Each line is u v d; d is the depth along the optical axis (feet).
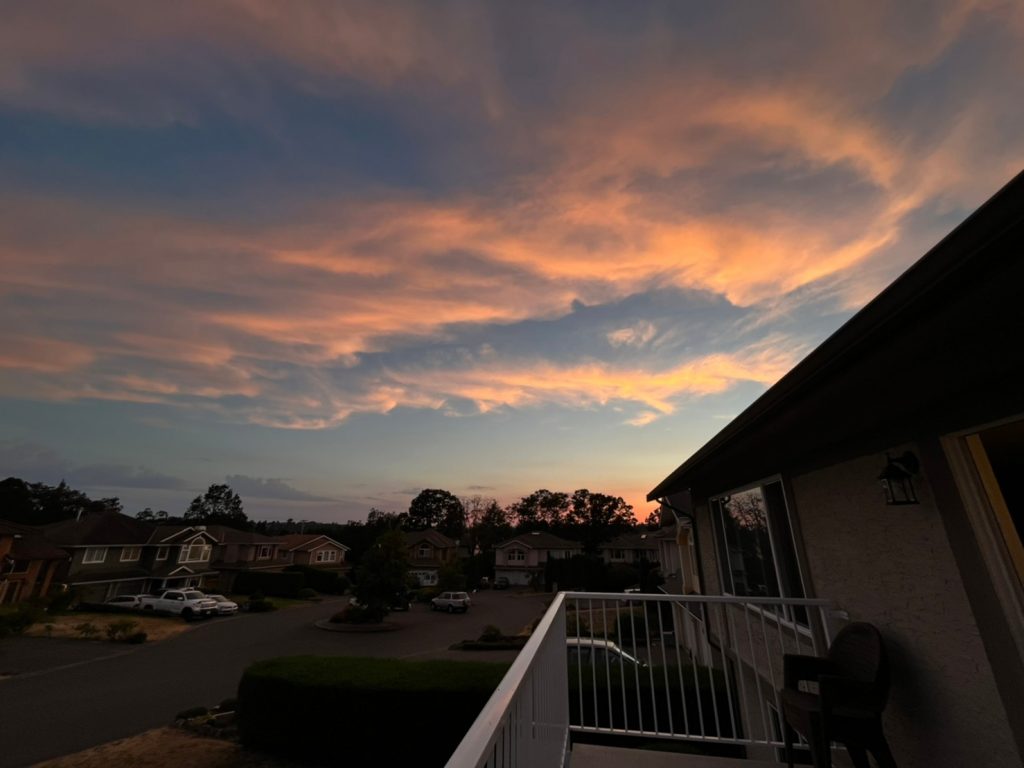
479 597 129.39
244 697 30.19
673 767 10.04
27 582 86.99
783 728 9.90
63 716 36.01
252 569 124.16
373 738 27.09
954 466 7.65
